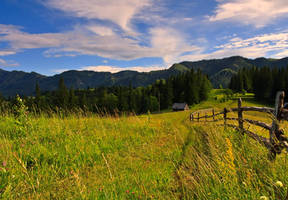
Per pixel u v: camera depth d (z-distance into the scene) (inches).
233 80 4126.5
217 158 134.3
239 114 210.4
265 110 155.4
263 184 99.1
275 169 108.6
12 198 111.4
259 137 149.3
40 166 159.2
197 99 3225.9
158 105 3459.6
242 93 3575.3
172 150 229.9
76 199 118.0
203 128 291.3
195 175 139.1
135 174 165.9
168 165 184.9
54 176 145.2
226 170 118.5
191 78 3437.5
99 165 187.0
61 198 118.0
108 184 146.1
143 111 3371.1
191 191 125.9
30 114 267.7
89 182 149.8
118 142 259.8
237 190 97.0
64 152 196.2
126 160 202.8
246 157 127.4
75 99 2691.9
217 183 113.6
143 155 219.5
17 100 241.1
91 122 333.1
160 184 145.7
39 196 114.4
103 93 3243.1
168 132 329.7
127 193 132.0
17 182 127.7
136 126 355.6
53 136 235.8
